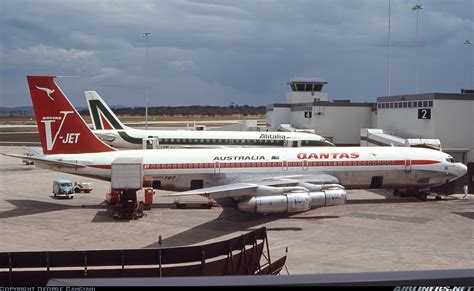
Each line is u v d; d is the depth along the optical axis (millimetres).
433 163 58188
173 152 54406
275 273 29328
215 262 26234
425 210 53781
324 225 46000
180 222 47156
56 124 52000
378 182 57719
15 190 66625
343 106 97062
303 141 79625
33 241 39344
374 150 57969
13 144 145750
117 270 25562
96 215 49969
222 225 45938
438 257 35281
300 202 47562
